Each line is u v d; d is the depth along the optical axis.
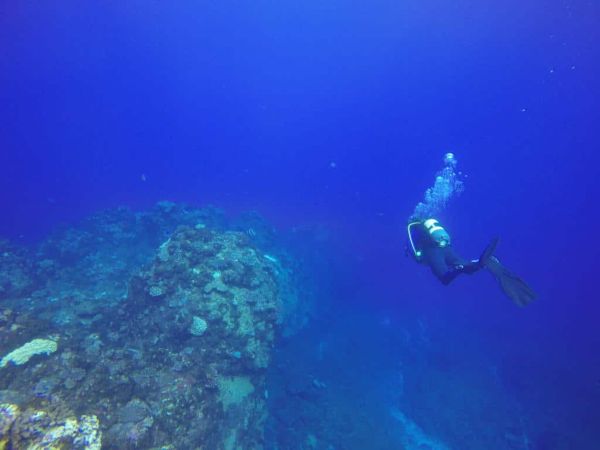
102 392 5.87
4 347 6.13
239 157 91.38
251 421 8.73
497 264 4.93
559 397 15.05
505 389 15.08
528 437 12.63
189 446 6.47
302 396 11.77
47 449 4.50
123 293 13.12
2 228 28.62
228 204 38.00
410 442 11.36
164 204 18.17
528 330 22.23
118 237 17.17
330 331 16.02
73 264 15.78
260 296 9.65
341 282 20.52
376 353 15.45
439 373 15.12
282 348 13.39
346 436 10.88
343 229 30.30
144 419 5.85
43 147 109.94
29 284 13.14
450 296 23.75
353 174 77.19
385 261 25.06
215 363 8.34
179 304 8.73
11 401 4.99
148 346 8.21
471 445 11.70
